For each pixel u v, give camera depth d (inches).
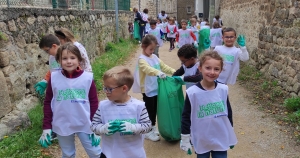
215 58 100.7
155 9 1158.3
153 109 163.5
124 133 94.3
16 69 179.2
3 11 169.0
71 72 113.2
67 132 113.7
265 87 248.4
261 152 151.3
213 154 110.3
